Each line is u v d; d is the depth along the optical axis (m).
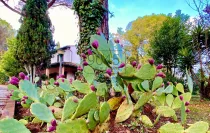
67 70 11.47
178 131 1.42
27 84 1.42
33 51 6.61
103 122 1.28
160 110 1.81
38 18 6.79
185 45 5.91
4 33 16.95
